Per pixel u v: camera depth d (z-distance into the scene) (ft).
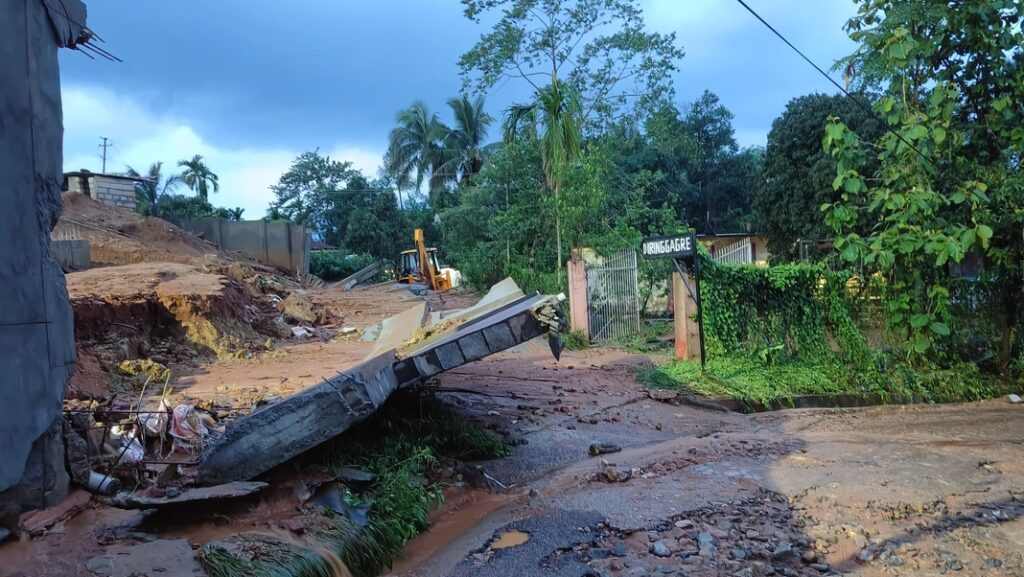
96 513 17.71
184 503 17.93
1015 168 47.57
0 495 15.03
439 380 37.91
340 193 184.14
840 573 18.26
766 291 49.83
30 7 15.79
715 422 36.73
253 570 15.38
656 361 50.08
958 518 21.91
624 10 88.53
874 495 23.66
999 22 46.26
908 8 44.50
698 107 155.02
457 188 164.04
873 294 50.49
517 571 18.13
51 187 16.74
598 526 20.93
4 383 14.46
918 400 43.75
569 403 37.37
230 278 60.75
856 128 97.86
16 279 14.98
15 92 15.10
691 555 18.78
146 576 14.60
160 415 23.17
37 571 14.19
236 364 43.91
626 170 112.98
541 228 76.54
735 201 156.46
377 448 24.93
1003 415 39.58
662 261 68.28
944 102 45.14
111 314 42.32
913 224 46.19
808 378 44.78
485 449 28.19
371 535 19.11
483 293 89.97
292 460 21.81
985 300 50.11
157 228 88.48
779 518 21.54
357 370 22.12
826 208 47.32
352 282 117.80
